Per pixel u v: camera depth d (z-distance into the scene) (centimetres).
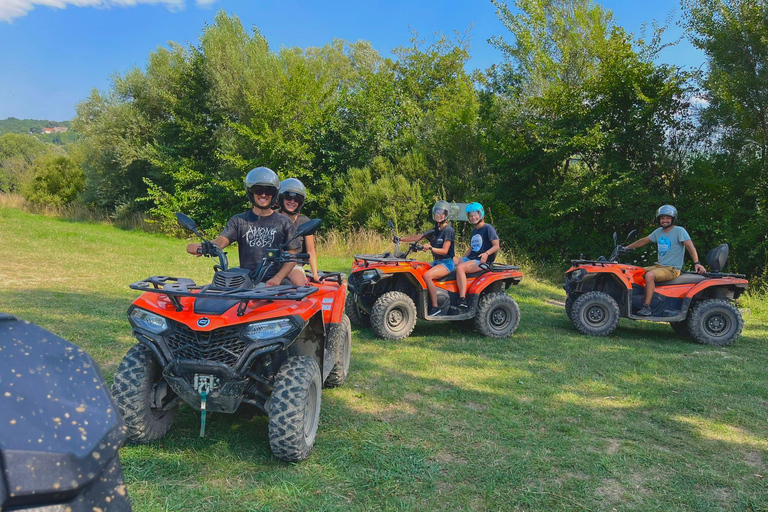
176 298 347
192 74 2275
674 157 1355
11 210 2944
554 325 862
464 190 1639
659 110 1350
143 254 1470
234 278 366
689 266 1319
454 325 833
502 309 755
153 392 355
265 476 323
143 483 307
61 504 107
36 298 812
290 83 1942
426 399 480
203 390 332
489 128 1577
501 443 393
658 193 1371
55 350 131
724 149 1265
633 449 394
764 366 649
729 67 1217
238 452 354
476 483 333
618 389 535
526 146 1466
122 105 2609
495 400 485
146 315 351
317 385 367
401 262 727
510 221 1495
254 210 422
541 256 1507
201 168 2253
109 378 474
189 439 368
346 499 306
